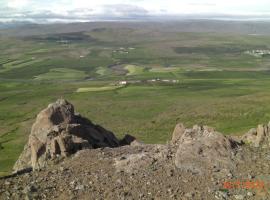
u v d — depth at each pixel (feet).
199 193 82.69
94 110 541.34
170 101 583.17
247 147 107.24
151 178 90.53
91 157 109.29
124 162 100.12
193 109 487.20
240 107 463.01
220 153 97.96
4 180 97.14
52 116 171.42
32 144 141.90
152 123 434.71
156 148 113.50
